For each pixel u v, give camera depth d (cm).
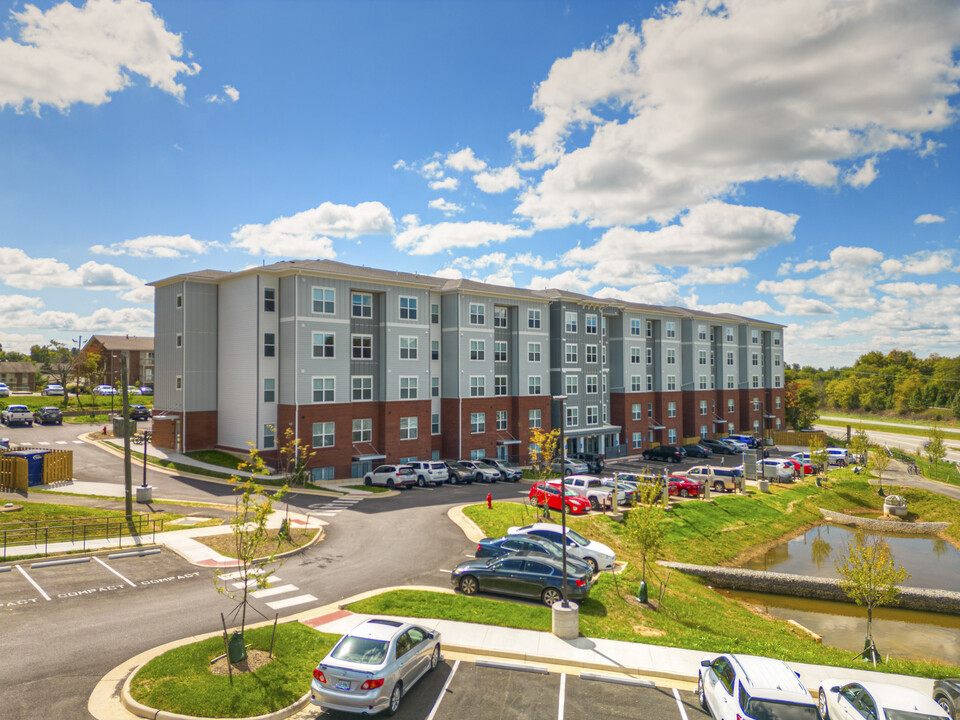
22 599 1820
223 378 4600
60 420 6259
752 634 2097
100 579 2028
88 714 1188
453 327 5100
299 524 2884
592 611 1911
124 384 2755
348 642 1273
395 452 4647
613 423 6575
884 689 1177
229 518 2942
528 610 1859
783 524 4125
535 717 1268
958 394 12619
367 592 1977
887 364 18550
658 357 6988
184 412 4509
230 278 4491
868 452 6303
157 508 3097
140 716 1188
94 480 3772
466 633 1683
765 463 5391
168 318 4775
